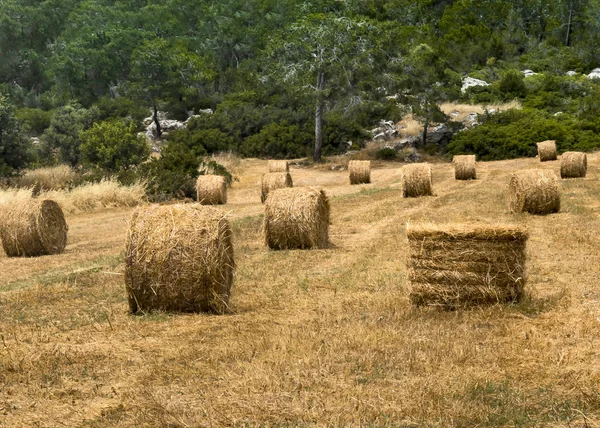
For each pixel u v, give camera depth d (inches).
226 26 4367.6
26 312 456.8
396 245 697.0
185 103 3166.8
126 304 475.2
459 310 435.2
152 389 304.3
